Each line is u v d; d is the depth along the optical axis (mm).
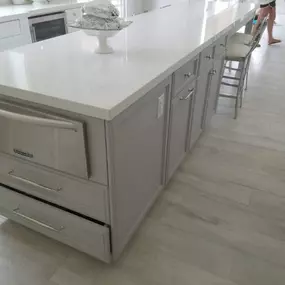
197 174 2129
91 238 1316
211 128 2732
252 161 2291
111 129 985
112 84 1062
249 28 3795
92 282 1408
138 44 1588
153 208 1826
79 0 3623
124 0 4820
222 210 1827
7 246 1572
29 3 3256
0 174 1401
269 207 1858
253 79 4000
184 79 1615
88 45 1566
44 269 1463
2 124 1177
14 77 1108
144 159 1411
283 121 2906
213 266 1486
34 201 1377
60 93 983
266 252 1565
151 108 1304
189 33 1879
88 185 1162
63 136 1056
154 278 1426
